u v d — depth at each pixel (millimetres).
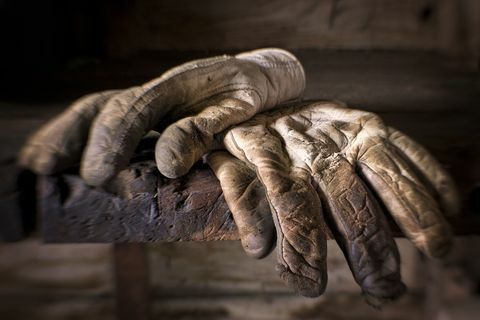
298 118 550
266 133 516
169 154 478
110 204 512
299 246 455
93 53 1013
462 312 827
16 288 862
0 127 637
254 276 866
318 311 876
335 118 557
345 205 484
